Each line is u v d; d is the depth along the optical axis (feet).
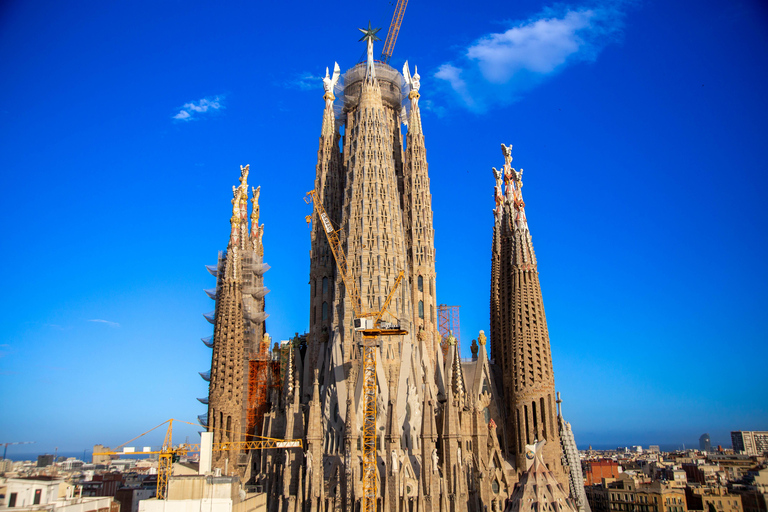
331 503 348.79
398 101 523.70
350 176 479.41
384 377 405.80
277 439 405.59
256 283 519.60
